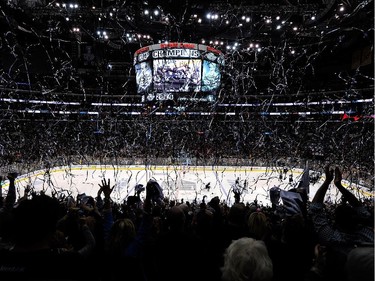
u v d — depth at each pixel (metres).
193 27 30.77
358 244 2.28
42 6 26.75
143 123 36.78
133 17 28.47
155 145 32.59
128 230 2.63
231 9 26.61
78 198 6.52
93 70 40.72
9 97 33.84
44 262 1.38
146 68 31.88
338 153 27.19
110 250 2.59
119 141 34.00
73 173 24.66
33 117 35.53
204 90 32.19
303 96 39.72
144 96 33.41
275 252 2.55
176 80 31.62
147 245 2.81
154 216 3.83
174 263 2.44
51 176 23.25
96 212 3.63
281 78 41.34
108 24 31.14
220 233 3.09
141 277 2.60
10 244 2.31
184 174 24.48
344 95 34.84
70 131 35.81
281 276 2.45
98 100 41.44
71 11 27.09
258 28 31.64
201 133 35.25
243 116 39.41
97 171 25.58
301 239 2.44
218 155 29.86
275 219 4.73
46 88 37.69
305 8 26.11
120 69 42.47
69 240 2.88
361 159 24.94
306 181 5.09
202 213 3.15
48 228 1.49
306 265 2.40
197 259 2.48
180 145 32.56
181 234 2.53
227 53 36.12
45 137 32.53
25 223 1.44
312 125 36.28
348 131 31.81
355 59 33.59
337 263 1.98
